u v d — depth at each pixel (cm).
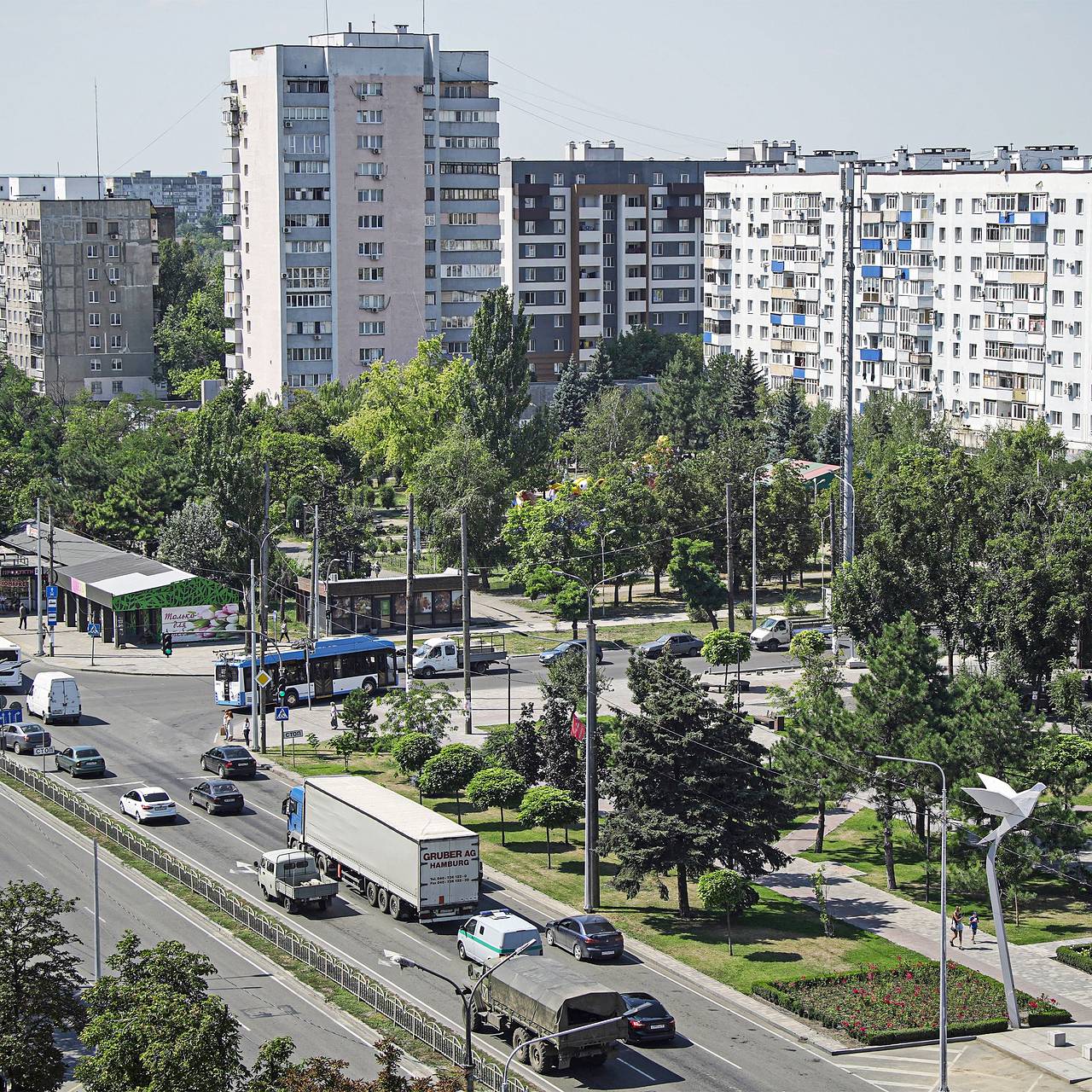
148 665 14762
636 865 8681
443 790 10569
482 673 14312
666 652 9375
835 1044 7238
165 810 10312
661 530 16788
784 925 8769
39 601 15100
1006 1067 7062
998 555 12506
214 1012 5825
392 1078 5756
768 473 17550
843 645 14712
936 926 8794
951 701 9494
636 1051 7100
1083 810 10381
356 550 17100
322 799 9400
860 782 9319
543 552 16262
